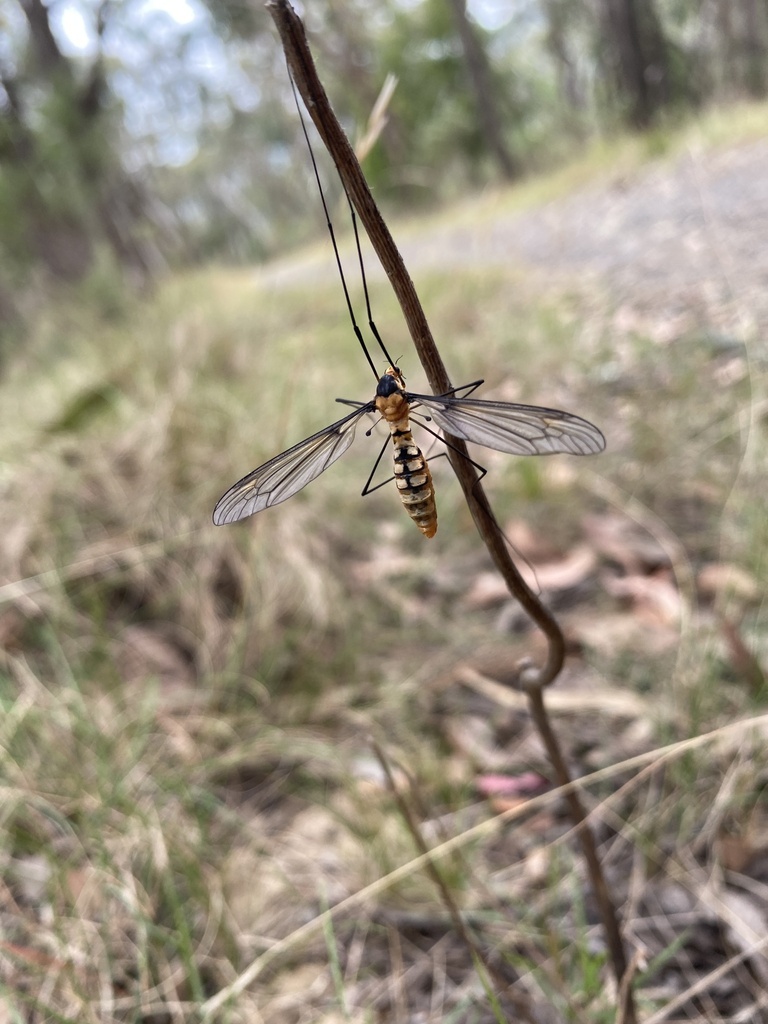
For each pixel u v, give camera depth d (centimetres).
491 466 21
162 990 10
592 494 20
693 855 11
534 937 10
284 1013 10
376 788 13
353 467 22
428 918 11
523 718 14
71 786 13
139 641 17
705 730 12
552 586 17
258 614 17
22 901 12
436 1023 10
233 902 12
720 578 16
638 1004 9
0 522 20
